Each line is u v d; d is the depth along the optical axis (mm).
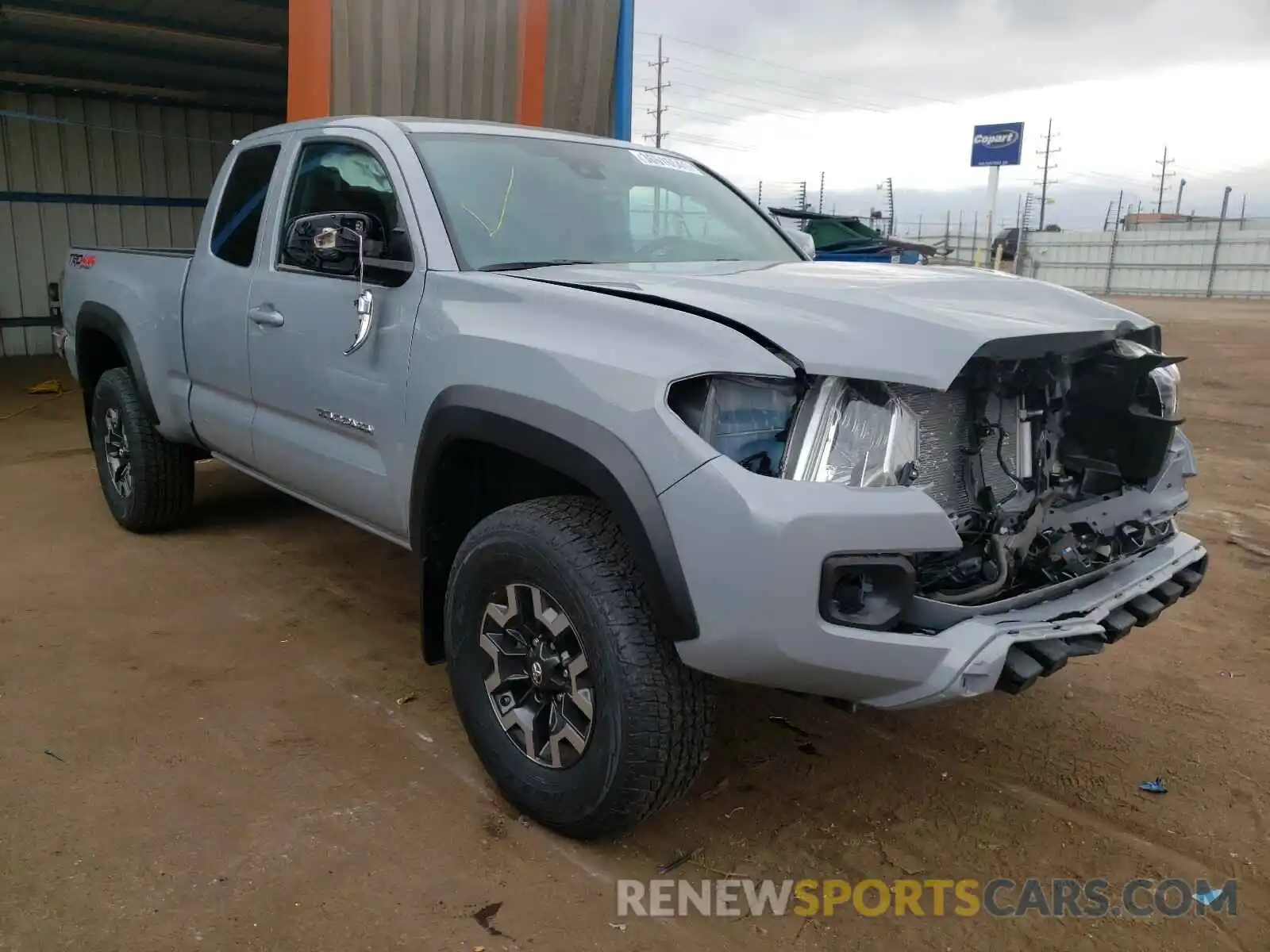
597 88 7953
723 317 2467
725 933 2439
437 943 2354
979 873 2701
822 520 2211
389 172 3359
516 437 2646
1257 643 4270
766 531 2199
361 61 6781
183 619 4227
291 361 3674
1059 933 2475
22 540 5215
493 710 2850
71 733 3254
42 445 7668
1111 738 3449
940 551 2398
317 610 4359
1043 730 3498
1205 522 6086
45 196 12336
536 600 2670
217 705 3477
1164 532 3111
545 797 2699
